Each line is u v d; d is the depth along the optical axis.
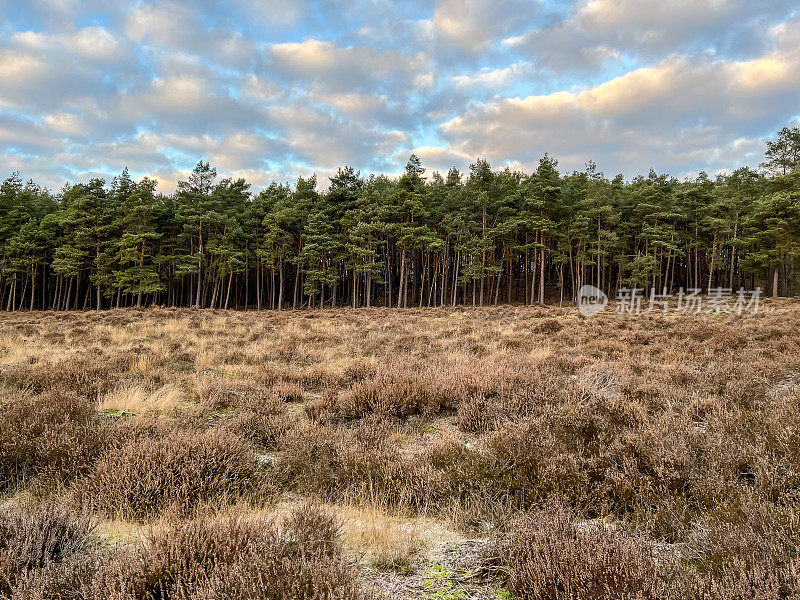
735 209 45.06
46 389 6.92
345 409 6.25
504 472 3.93
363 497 3.78
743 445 4.06
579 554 2.42
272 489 3.91
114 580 2.23
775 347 10.33
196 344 13.57
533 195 46.06
